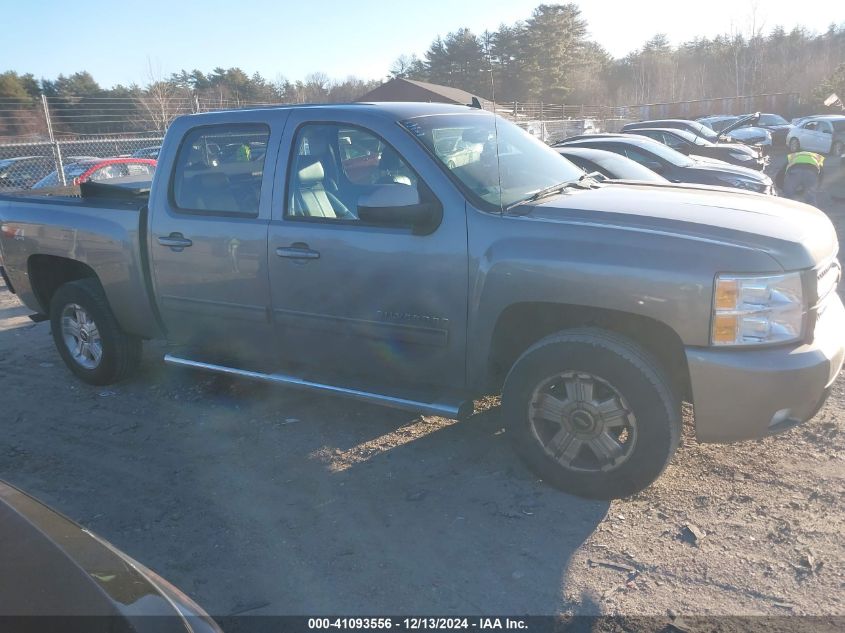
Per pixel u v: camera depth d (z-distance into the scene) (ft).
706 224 11.55
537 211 12.48
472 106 16.92
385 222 12.70
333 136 14.12
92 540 7.17
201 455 14.84
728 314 10.80
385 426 15.71
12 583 6.32
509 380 12.57
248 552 11.48
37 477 14.20
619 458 11.89
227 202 15.29
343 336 14.16
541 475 12.71
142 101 77.56
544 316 12.82
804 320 11.07
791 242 11.10
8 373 20.29
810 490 12.30
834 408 15.47
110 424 16.56
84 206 17.65
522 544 11.30
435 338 13.10
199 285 15.69
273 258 14.43
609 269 11.34
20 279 19.39
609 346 11.53
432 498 12.74
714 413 11.19
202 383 18.80
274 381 15.24
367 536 11.74
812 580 10.12
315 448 14.87
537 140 16.71
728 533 11.27
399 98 121.80
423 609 10.00
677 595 9.98
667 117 148.05
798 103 154.10
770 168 78.43
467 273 12.51
